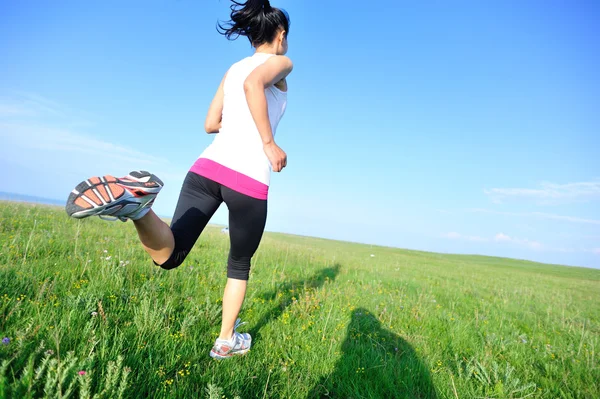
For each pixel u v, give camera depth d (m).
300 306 3.77
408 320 4.16
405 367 2.67
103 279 3.30
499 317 5.40
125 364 1.91
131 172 1.52
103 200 1.35
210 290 3.87
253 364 2.35
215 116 2.42
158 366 2.00
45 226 6.24
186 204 2.07
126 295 3.04
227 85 2.24
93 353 1.83
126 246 5.43
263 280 5.18
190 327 2.69
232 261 2.31
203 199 2.09
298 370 2.42
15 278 2.90
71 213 1.35
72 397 1.52
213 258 6.24
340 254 15.64
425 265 16.73
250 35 2.28
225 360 2.29
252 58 2.24
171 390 1.78
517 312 6.15
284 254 9.58
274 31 2.27
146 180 1.51
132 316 2.64
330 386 2.27
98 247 4.94
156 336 2.30
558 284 15.45
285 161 1.98
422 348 3.22
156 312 2.58
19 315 2.17
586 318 6.41
